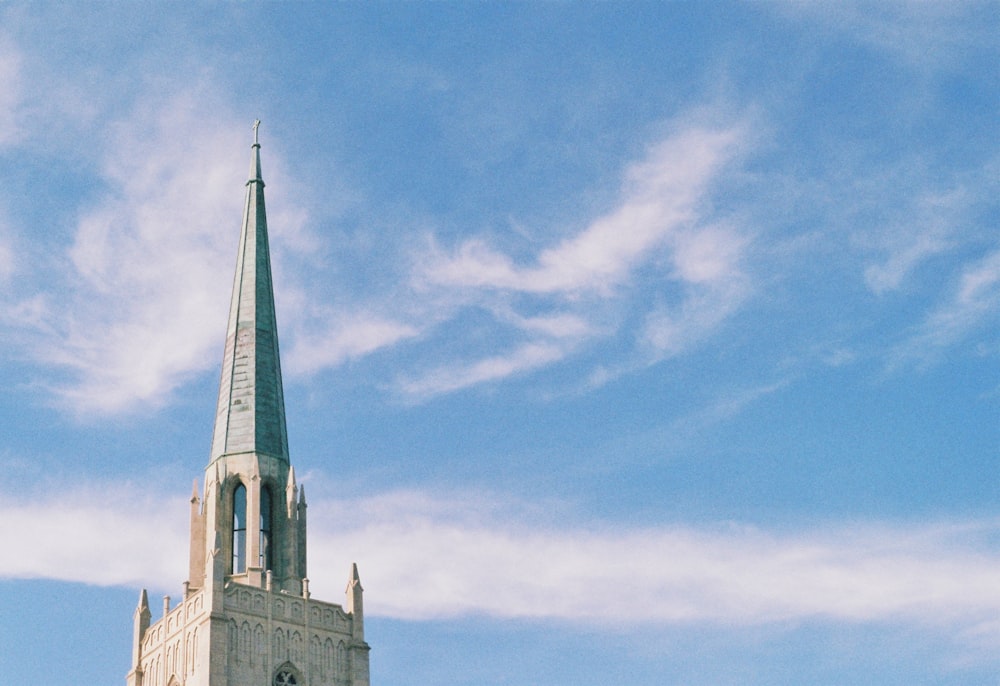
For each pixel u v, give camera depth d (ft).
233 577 355.15
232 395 379.96
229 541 360.07
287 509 367.45
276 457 372.58
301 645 351.46
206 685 329.31
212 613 337.72
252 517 360.48
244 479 366.43
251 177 419.33
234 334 391.04
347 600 367.25
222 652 335.06
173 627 353.72
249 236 407.64
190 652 341.82
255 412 375.45
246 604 345.92
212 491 364.58
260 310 394.52
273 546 363.76
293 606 354.74
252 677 338.54
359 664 358.64
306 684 347.77
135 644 366.22
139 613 370.12
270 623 347.97
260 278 400.88
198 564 360.07
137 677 359.66
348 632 361.92
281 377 389.80
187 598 351.46
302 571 364.38
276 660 344.90
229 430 373.61
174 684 344.90
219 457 369.91
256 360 384.68
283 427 380.78
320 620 358.23
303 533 369.09
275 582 359.05
